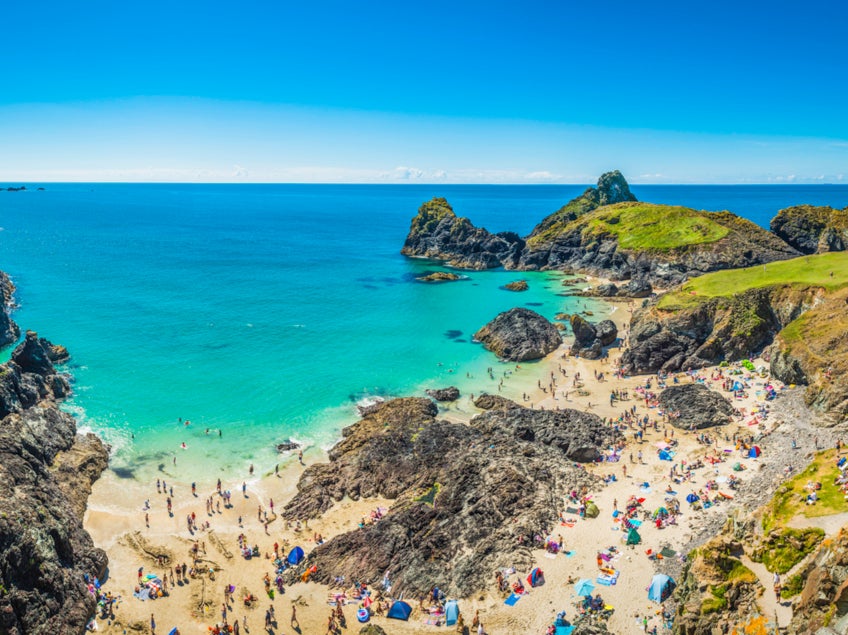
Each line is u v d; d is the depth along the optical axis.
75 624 43.47
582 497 57.50
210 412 80.81
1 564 41.72
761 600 38.09
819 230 166.62
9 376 73.25
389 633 43.00
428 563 49.06
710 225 168.50
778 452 63.78
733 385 83.44
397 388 89.75
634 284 149.50
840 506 42.19
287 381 91.81
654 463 64.44
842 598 32.09
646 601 44.22
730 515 49.06
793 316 97.62
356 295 151.75
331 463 67.62
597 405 82.50
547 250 191.25
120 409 81.06
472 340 113.12
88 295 147.00
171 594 47.66
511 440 68.12
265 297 148.25
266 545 54.06
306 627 44.31
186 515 58.28
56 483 58.59
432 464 63.97
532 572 46.59
